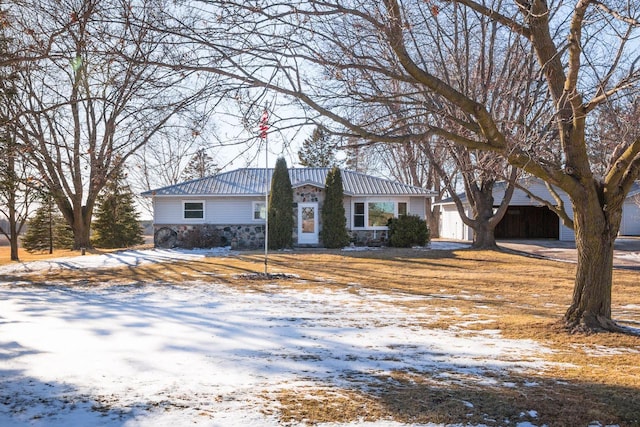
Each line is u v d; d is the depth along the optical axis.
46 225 37.03
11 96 8.84
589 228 8.50
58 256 25.94
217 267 19.92
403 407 4.70
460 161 13.34
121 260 22.88
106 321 9.45
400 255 23.89
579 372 6.02
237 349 7.17
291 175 31.64
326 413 4.53
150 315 10.20
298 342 7.69
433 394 5.09
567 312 8.90
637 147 7.87
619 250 27.08
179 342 7.61
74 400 4.86
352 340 7.86
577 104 7.70
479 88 11.42
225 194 28.50
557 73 8.19
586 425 4.36
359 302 12.24
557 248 29.23
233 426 4.22
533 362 6.53
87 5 5.59
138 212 41.44
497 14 7.67
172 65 5.88
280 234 27.53
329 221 27.86
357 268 19.75
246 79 6.37
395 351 7.12
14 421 4.32
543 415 4.55
